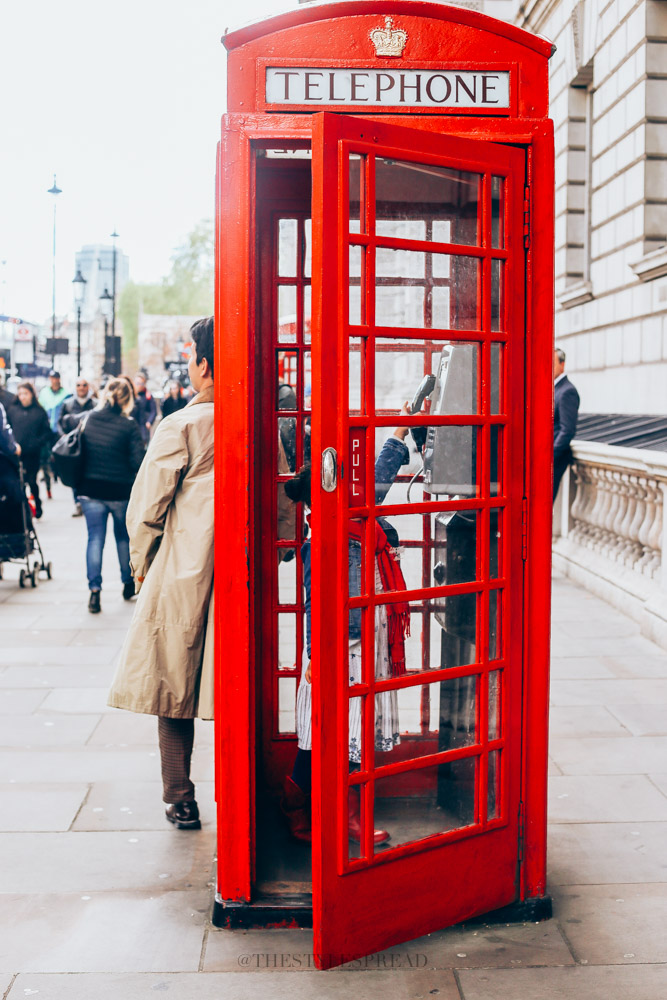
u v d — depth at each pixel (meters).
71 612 8.36
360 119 2.99
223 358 3.25
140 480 3.90
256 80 3.20
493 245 3.32
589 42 12.28
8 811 4.33
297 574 4.31
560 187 13.48
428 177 3.16
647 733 5.28
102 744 5.17
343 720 3.10
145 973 3.11
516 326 3.36
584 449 9.03
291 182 4.16
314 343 3.00
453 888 3.36
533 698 3.46
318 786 3.06
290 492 3.75
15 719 5.55
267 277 4.21
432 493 3.30
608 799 4.46
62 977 3.08
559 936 3.36
